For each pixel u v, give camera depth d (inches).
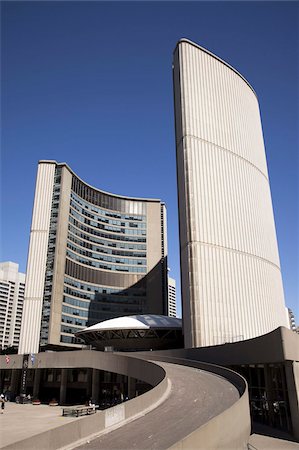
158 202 4877.0
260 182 2429.9
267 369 952.3
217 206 2004.2
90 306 3937.0
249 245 2097.7
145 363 1058.7
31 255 3395.7
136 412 716.0
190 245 1839.3
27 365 2182.6
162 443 523.8
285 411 848.9
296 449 657.6
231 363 1109.7
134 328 2207.2
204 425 476.4
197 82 2208.4
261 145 2640.3
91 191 4397.1
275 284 2246.6
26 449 489.7
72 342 3516.2
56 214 3560.5
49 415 1535.4
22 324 3208.7
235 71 2522.1
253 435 797.2
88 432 600.4
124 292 4274.1
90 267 4092.0
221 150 2166.6
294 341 879.1
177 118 2162.9
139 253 4534.9
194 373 1057.5
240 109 2447.1
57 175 3720.5
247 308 1905.8
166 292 4557.1
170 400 777.6
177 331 2222.0
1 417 1467.8
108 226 4466.0
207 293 1777.8
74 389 2220.7
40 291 3304.6
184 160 1999.3
